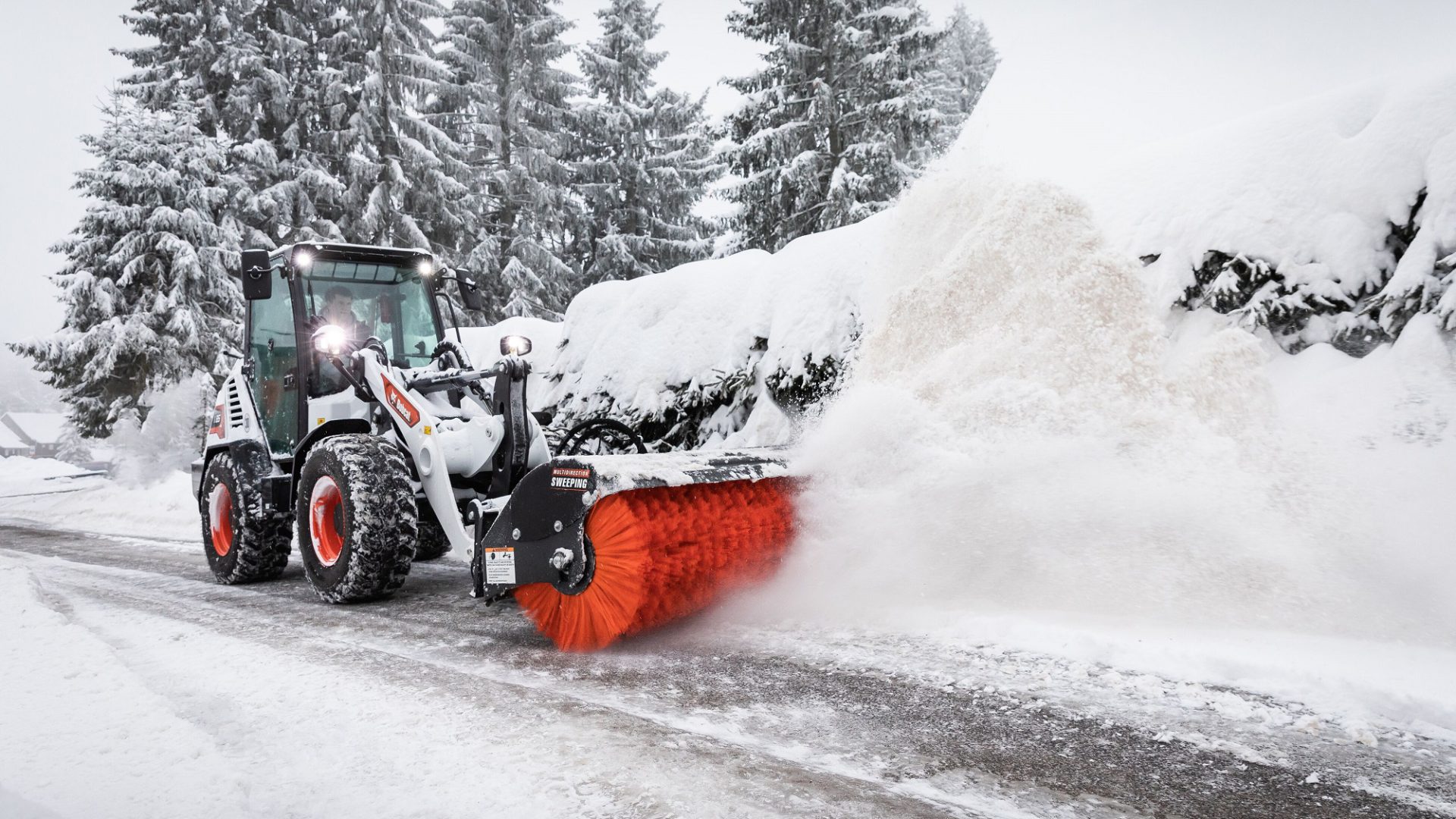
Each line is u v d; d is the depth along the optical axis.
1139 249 4.94
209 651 3.39
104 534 9.11
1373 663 2.63
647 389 8.03
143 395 20.75
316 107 27.16
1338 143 4.52
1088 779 1.98
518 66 29.02
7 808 1.84
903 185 17.56
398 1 27.59
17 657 3.20
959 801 1.87
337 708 2.59
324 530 4.60
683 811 1.83
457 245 27.45
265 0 28.02
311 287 5.26
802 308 7.11
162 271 20.81
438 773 2.05
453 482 4.40
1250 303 4.47
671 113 30.48
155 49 26.88
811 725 2.37
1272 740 2.18
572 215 29.44
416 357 5.52
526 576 3.47
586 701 2.62
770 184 18.81
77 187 21.16
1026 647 2.99
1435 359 3.80
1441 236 3.98
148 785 1.99
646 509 3.38
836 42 18.41
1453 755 2.07
